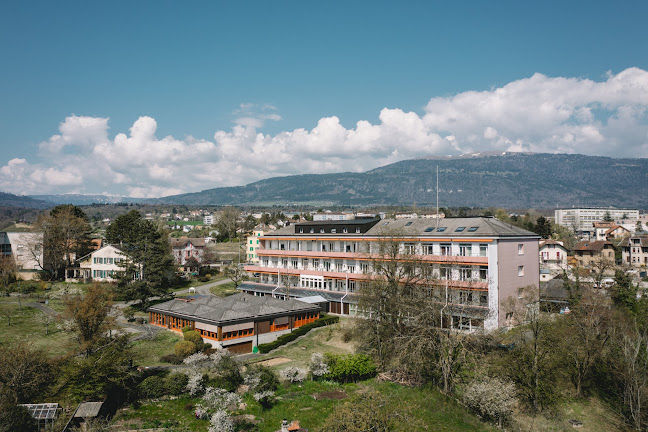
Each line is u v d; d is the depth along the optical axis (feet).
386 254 194.70
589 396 149.79
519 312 179.42
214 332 186.91
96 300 140.97
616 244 546.67
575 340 161.58
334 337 205.16
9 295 284.00
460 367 150.82
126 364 139.03
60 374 125.18
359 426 102.73
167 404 128.57
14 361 118.21
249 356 184.03
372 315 173.27
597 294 190.49
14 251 370.53
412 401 131.44
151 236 300.40
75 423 110.93
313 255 271.28
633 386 140.77
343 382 147.95
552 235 588.50
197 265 436.35
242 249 616.80
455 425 121.49
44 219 352.28
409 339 149.38
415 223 244.01
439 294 168.14
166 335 206.49
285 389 139.95
